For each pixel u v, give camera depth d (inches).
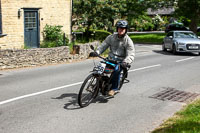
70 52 560.7
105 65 236.4
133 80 354.3
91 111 225.1
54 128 186.4
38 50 467.8
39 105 237.8
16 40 608.7
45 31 661.9
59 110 225.1
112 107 238.1
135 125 196.1
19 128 185.2
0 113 215.2
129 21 1364.4
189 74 406.6
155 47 944.9
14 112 218.2
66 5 709.9
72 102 249.0
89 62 525.0
